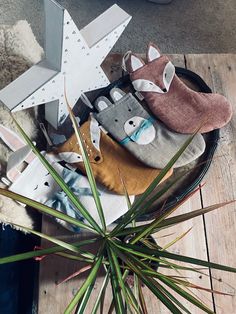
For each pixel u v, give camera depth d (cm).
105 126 95
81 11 160
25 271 104
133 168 92
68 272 88
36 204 68
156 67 100
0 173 89
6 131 89
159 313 87
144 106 99
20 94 83
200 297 88
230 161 99
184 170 96
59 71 85
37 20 157
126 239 80
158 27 159
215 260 91
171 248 91
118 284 67
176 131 95
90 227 74
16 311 100
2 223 95
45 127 102
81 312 66
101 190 91
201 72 107
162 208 86
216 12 163
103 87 101
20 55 100
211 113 97
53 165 92
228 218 94
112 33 88
